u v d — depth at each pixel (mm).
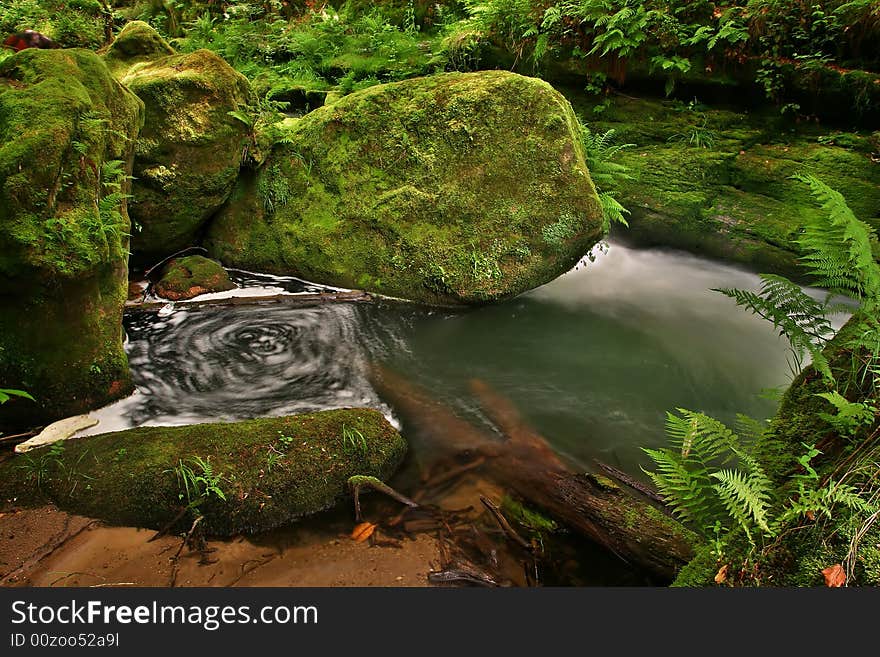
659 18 7766
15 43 7820
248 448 3314
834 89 7172
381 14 11633
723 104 8023
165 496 3031
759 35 7480
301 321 5598
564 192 5738
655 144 8047
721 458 3551
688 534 2773
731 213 6984
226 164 6188
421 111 5977
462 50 9125
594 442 3939
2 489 3082
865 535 2115
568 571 2822
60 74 4000
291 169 6453
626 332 5582
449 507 3248
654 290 6516
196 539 2920
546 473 3445
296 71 10570
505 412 4227
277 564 2818
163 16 12484
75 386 3893
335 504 3254
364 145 6168
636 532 2877
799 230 6465
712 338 5477
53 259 3506
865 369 2531
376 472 3436
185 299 5879
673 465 2803
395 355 5086
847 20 7109
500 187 5793
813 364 2730
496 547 2959
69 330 3795
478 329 5562
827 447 2510
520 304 5973
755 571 2238
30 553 2740
